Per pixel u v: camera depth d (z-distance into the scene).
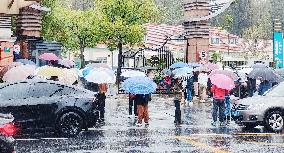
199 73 35.00
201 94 35.00
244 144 16.41
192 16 39.09
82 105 18.09
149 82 21.27
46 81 18.12
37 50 43.69
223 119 21.80
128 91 21.05
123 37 52.03
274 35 42.31
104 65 23.98
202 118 24.47
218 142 16.84
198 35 38.97
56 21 53.81
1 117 11.31
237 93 32.50
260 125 19.64
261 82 25.92
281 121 19.44
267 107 19.41
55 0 53.53
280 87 20.34
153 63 44.59
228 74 22.80
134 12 52.72
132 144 16.34
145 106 21.72
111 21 52.78
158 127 20.98
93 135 18.55
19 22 41.88
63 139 17.55
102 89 22.62
